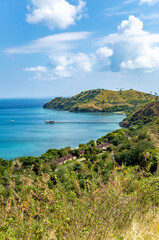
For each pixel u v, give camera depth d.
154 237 3.66
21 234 3.15
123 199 3.74
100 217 3.38
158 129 74.06
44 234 3.18
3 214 3.28
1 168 38.56
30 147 97.94
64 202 3.61
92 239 3.24
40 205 3.50
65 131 145.00
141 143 40.94
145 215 4.40
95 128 159.12
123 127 164.25
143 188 4.39
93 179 3.91
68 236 3.21
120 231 3.67
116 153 45.12
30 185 3.69
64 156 68.69
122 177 4.08
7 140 114.56
